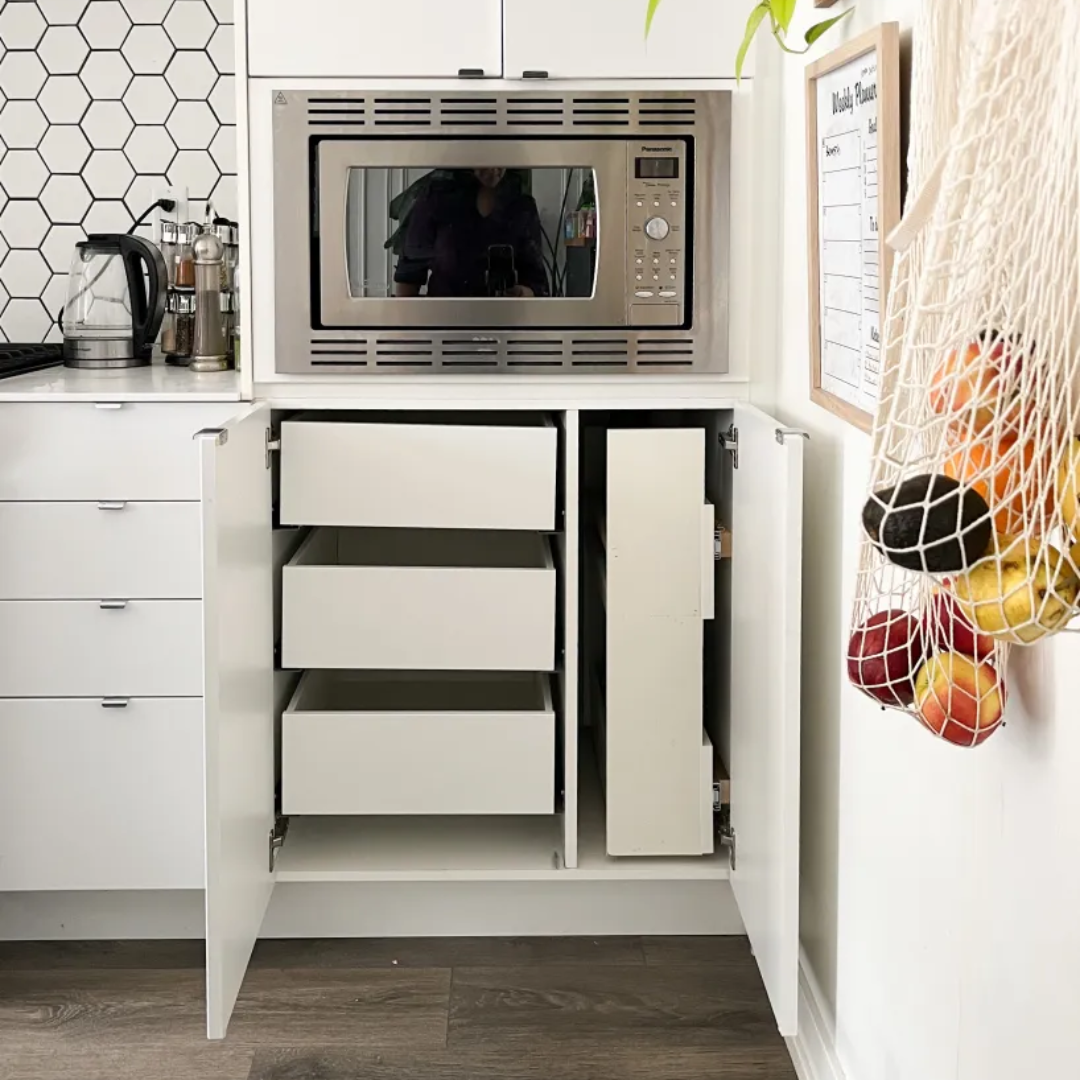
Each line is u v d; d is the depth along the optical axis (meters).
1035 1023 1.11
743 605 2.07
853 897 1.74
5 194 2.66
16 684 2.19
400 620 2.21
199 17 2.63
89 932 2.33
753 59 2.11
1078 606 0.86
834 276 1.71
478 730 2.24
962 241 0.86
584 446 2.86
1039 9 0.81
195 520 2.16
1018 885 1.15
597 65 2.10
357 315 2.15
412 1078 1.93
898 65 1.40
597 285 2.16
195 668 2.19
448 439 2.18
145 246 2.47
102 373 2.43
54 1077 1.93
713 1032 2.05
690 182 2.15
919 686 1.05
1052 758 1.07
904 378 1.00
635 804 2.24
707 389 2.19
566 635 2.22
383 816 2.48
